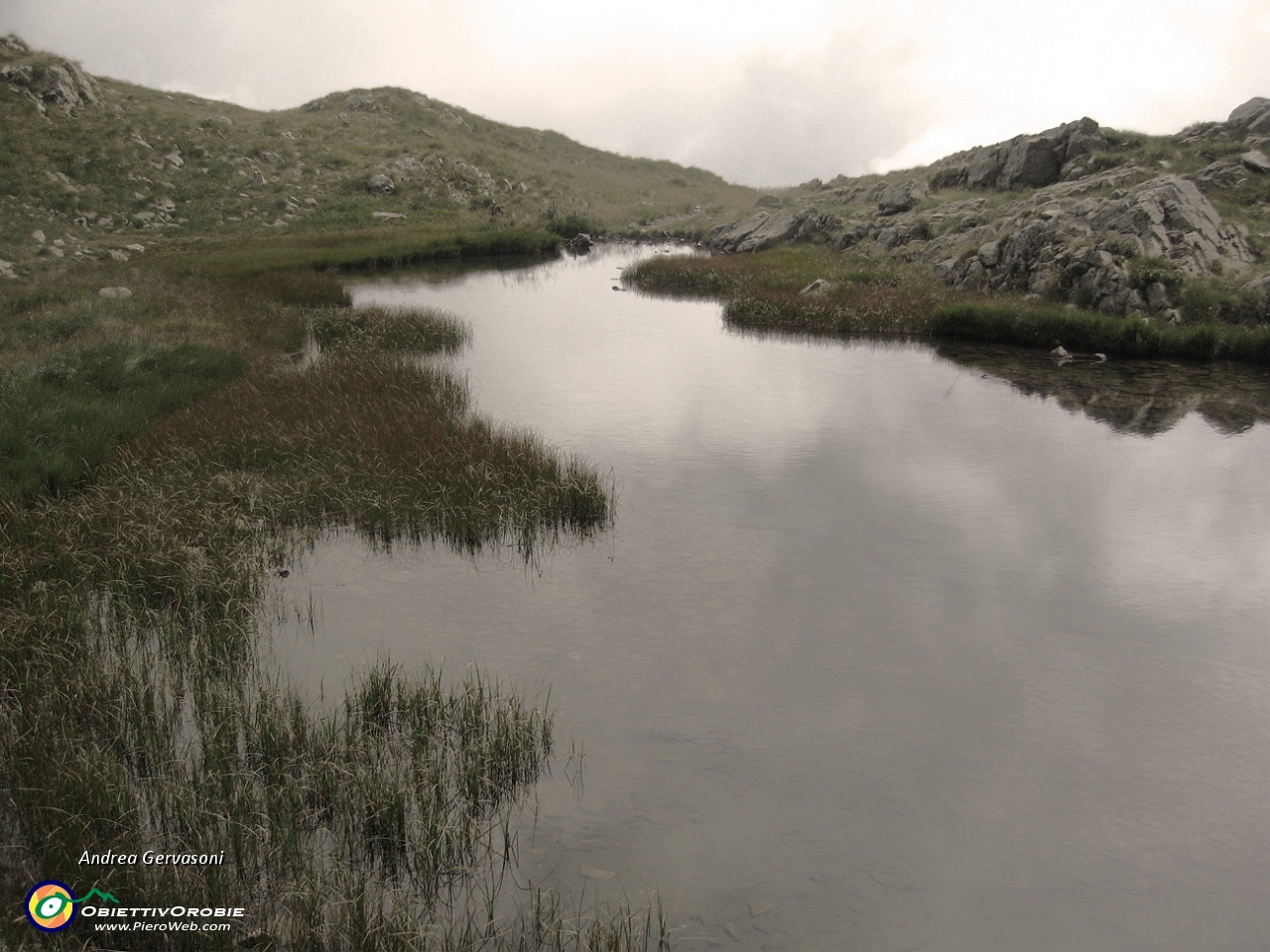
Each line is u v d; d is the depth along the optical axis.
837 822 6.54
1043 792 6.98
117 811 5.95
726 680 8.43
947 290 32.78
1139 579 10.93
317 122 73.88
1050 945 5.49
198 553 10.00
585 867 5.99
